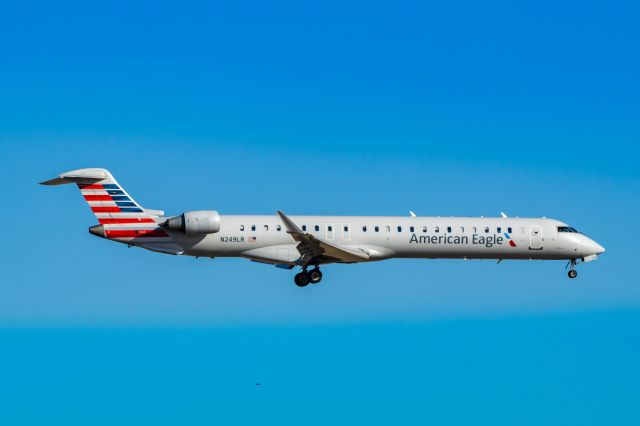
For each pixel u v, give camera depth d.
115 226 154.00
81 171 152.75
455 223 167.00
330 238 161.12
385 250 163.62
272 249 157.62
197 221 154.00
